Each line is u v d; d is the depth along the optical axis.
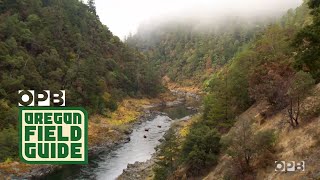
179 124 83.88
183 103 136.88
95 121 88.06
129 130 85.12
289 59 40.75
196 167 38.75
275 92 37.25
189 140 40.25
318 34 32.22
